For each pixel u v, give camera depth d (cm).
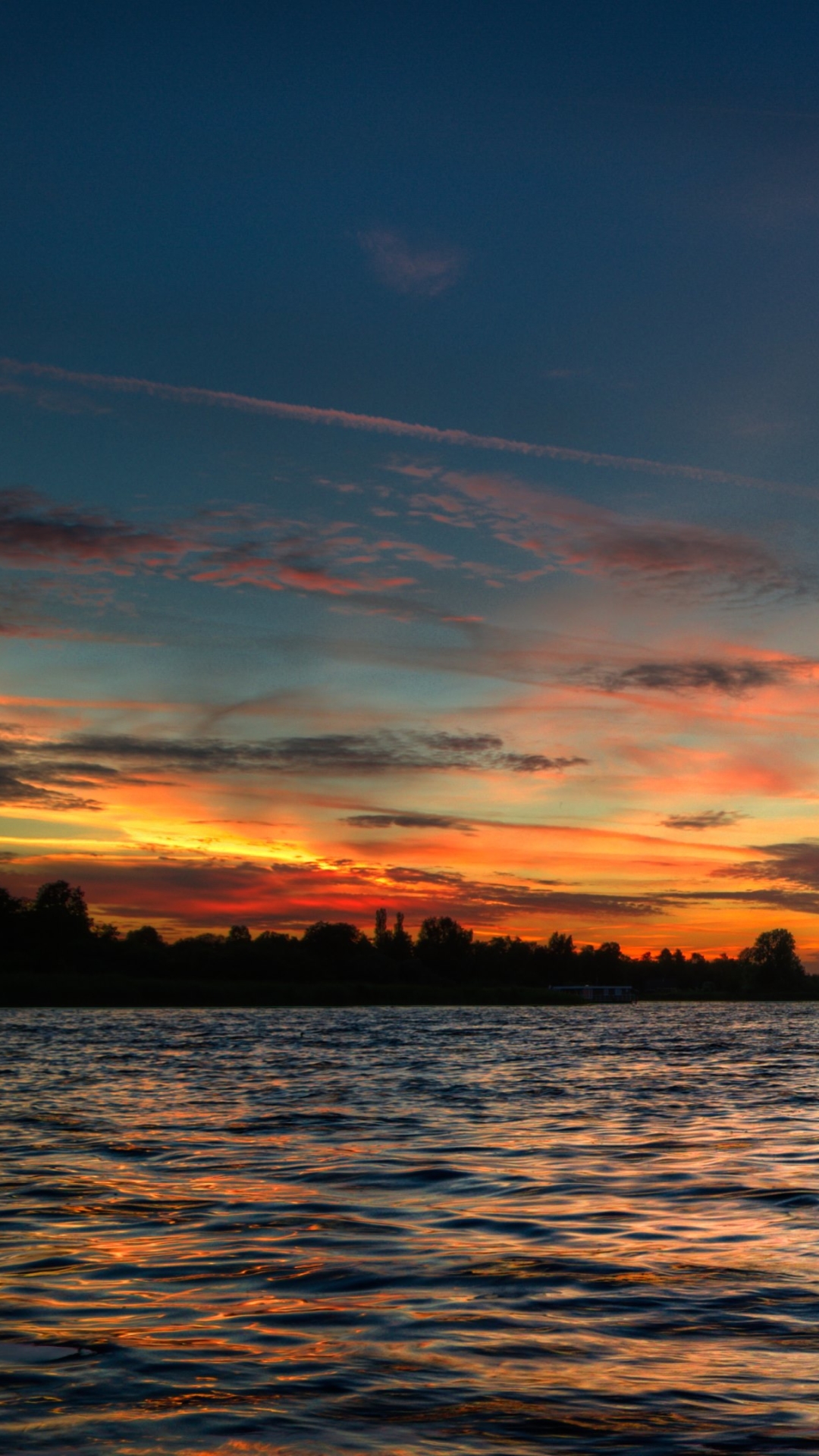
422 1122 2423
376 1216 1373
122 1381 783
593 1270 1105
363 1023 9850
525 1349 859
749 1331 905
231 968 16150
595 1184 1611
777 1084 3675
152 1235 1260
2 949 15162
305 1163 1806
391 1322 930
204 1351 851
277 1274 1088
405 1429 697
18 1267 1113
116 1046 5600
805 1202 1466
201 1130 2259
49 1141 2084
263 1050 5444
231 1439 680
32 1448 666
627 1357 839
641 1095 3189
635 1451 663
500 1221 1345
